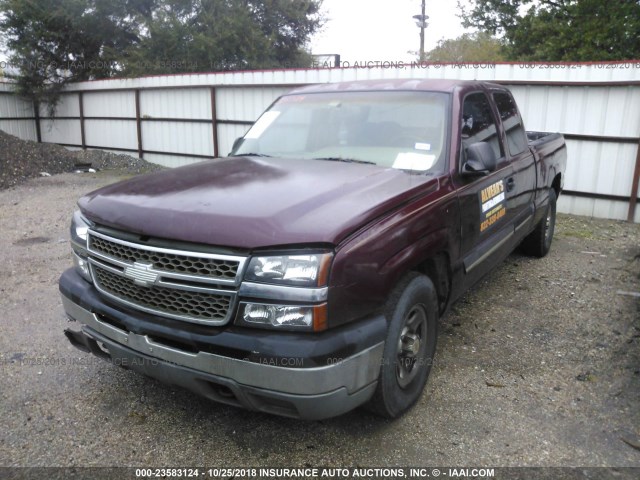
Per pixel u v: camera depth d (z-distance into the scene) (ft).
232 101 50.70
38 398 11.74
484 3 81.51
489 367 13.09
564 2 76.18
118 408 11.39
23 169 50.14
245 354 8.50
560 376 12.70
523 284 19.08
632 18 66.69
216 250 8.77
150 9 80.94
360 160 12.78
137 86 58.49
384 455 9.89
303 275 8.43
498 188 14.58
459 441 10.27
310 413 8.64
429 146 12.62
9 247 24.21
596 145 33.19
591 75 32.32
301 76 45.16
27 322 15.72
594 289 18.63
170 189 10.66
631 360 13.47
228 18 76.59
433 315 11.38
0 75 75.97
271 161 12.96
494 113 15.74
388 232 9.59
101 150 62.95
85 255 10.83
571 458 9.81
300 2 86.63
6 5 71.82
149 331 9.34
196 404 11.58
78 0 74.49
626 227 30.42
